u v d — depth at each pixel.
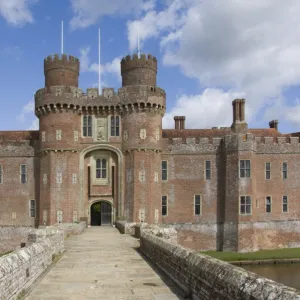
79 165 43.78
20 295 11.27
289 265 36.91
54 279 14.21
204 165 46.09
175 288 12.56
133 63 44.59
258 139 46.62
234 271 8.46
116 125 44.44
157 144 43.97
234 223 43.44
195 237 45.19
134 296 11.51
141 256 20.78
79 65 46.53
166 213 45.38
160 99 44.19
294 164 46.72
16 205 45.34
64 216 41.91
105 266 17.31
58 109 42.97
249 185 43.53
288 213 46.19
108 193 44.25
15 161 45.91
